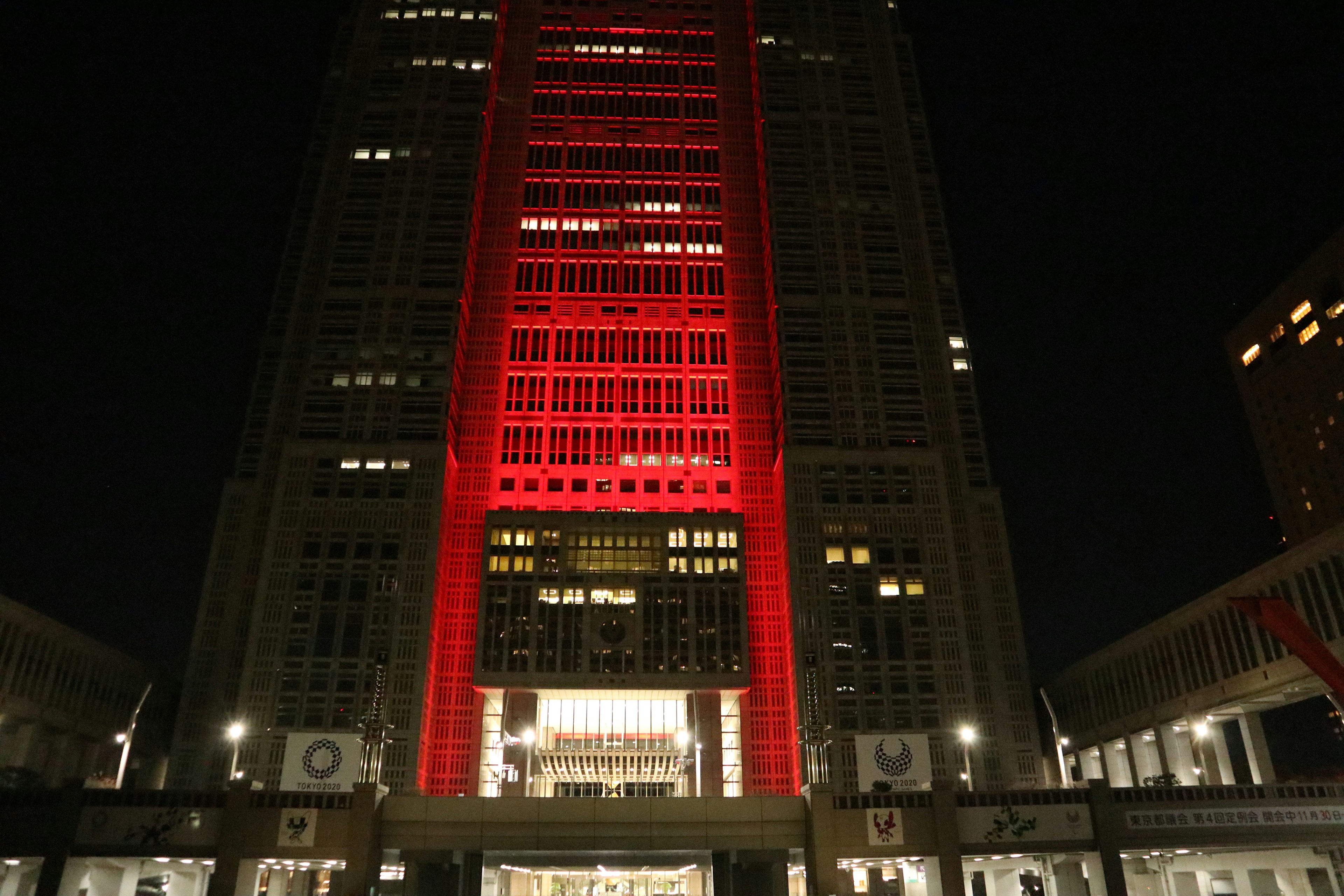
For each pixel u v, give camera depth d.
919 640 118.12
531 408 135.50
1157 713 116.75
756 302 144.12
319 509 120.00
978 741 117.12
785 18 160.88
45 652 108.25
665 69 162.00
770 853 80.00
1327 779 116.94
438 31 155.38
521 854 86.56
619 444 134.12
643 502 131.00
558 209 148.75
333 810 75.81
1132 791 77.31
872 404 131.62
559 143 154.00
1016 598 126.62
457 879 79.69
